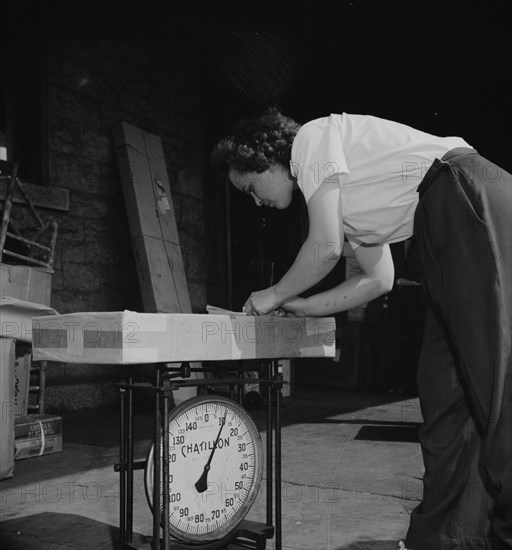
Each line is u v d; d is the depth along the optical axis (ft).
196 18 20.89
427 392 5.89
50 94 19.24
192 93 25.03
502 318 5.10
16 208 17.62
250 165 6.33
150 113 22.99
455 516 5.45
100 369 19.57
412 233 6.21
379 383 27.45
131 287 21.44
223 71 25.48
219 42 22.63
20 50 18.84
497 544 5.30
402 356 25.09
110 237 20.80
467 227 5.30
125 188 20.75
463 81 28.55
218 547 6.58
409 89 29.58
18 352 13.53
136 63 22.39
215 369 7.30
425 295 5.88
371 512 8.55
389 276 6.79
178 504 6.30
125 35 19.86
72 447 13.71
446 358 5.80
